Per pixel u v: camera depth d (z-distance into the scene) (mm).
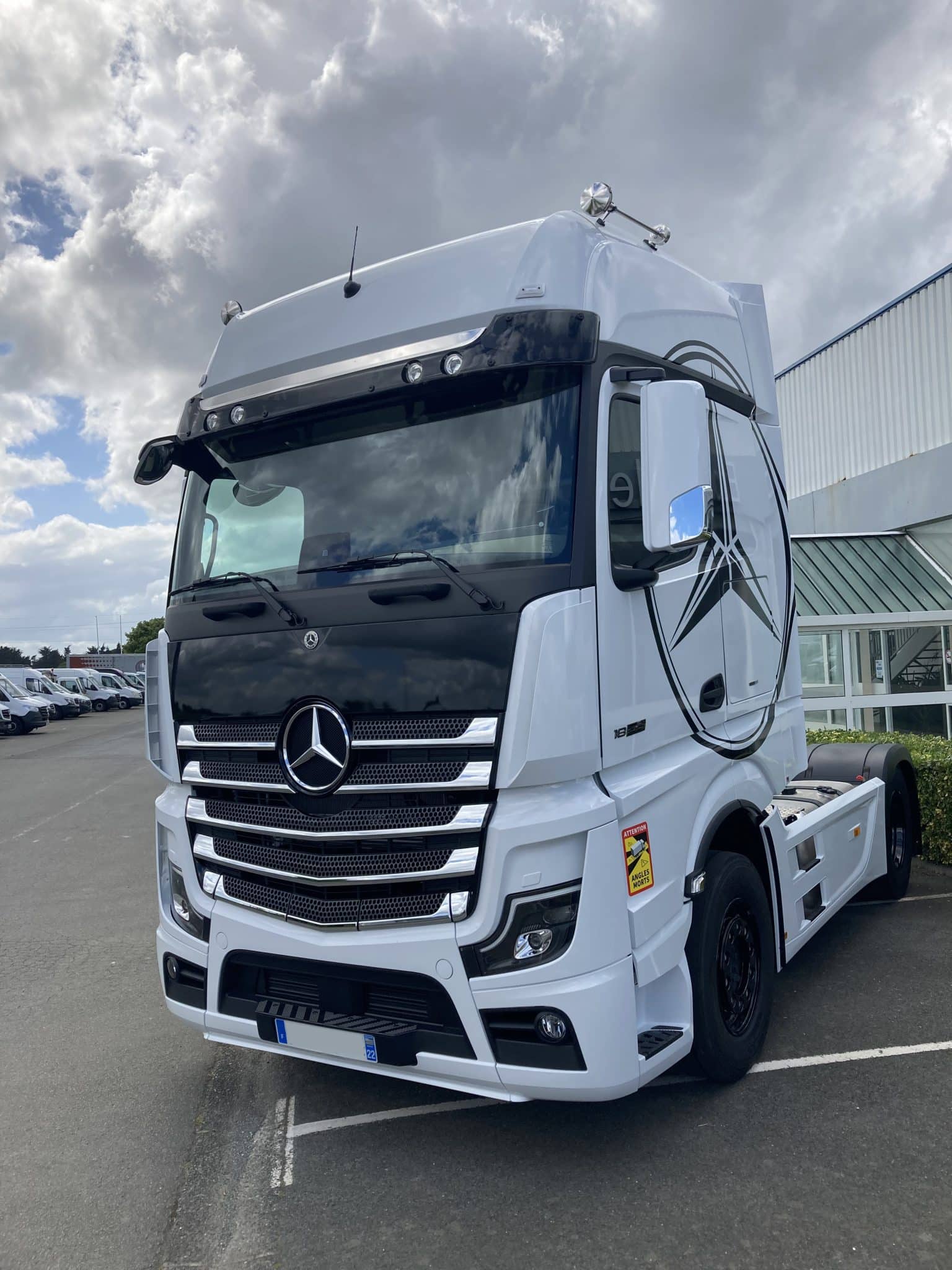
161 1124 4059
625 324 3680
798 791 5984
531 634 3053
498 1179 3404
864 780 6410
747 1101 3863
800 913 4820
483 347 3314
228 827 3658
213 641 3725
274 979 3627
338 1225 3186
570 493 3197
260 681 3537
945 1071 4035
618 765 3328
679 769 3637
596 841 3127
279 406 3791
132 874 9398
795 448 18922
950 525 14133
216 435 4004
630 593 3402
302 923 3443
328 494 3643
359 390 3576
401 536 3426
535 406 3316
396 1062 3301
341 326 3820
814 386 18109
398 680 3215
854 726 12977
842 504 17016
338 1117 3979
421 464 3477
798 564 14094
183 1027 5203
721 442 4383
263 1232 3176
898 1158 3375
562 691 3061
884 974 5270
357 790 3270
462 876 3129
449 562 3291
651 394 3189
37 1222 3336
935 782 7578
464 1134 3756
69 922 7602
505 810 3092
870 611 12977
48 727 38031
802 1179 3277
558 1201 3248
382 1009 3367
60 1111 4230
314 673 3387
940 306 14430
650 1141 3596
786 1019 4699
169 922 3975
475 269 3598
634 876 3297
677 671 3729
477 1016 3143
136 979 6086
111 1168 3695
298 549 3629
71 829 12406
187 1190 3500
